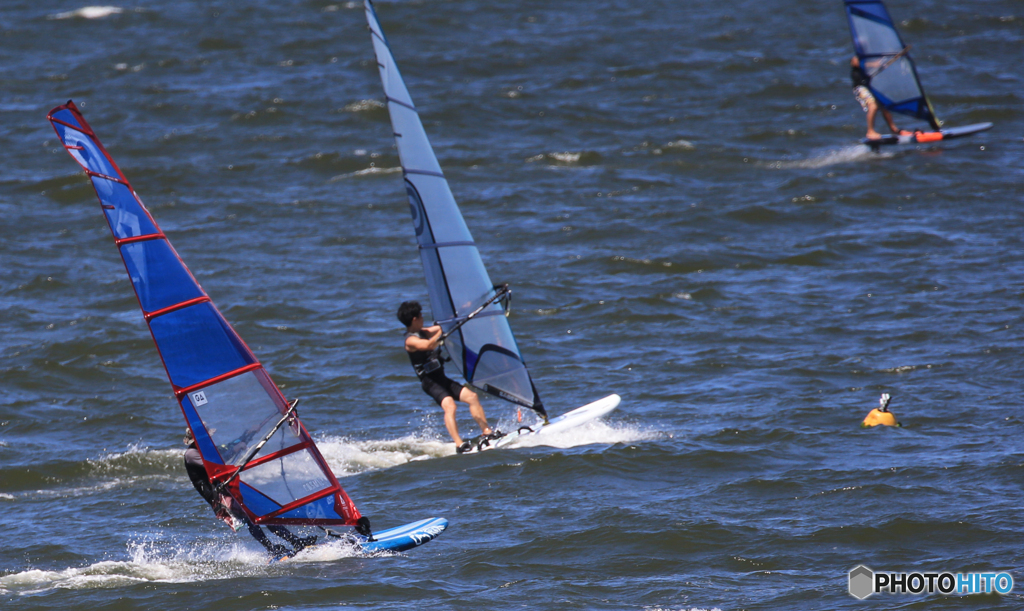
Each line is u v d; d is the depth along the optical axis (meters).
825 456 40.56
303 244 82.00
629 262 74.19
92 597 30.55
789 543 32.50
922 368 51.88
